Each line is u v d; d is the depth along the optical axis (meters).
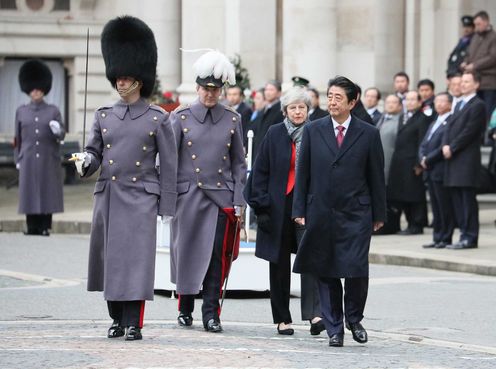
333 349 32.75
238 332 35.62
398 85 63.66
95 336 34.06
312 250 33.19
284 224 35.12
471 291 44.53
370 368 29.39
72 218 65.25
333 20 72.19
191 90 77.19
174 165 33.84
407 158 58.78
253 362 29.53
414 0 79.25
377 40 79.25
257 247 35.41
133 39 33.66
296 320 38.53
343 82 33.41
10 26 93.44
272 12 76.00
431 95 59.94
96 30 93.69
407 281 47.06
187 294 35.81
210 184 36.06
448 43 78.50
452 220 54.41
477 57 66.50
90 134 33.88
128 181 33.47
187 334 34.72
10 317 38.28
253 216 59.25
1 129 94.81
